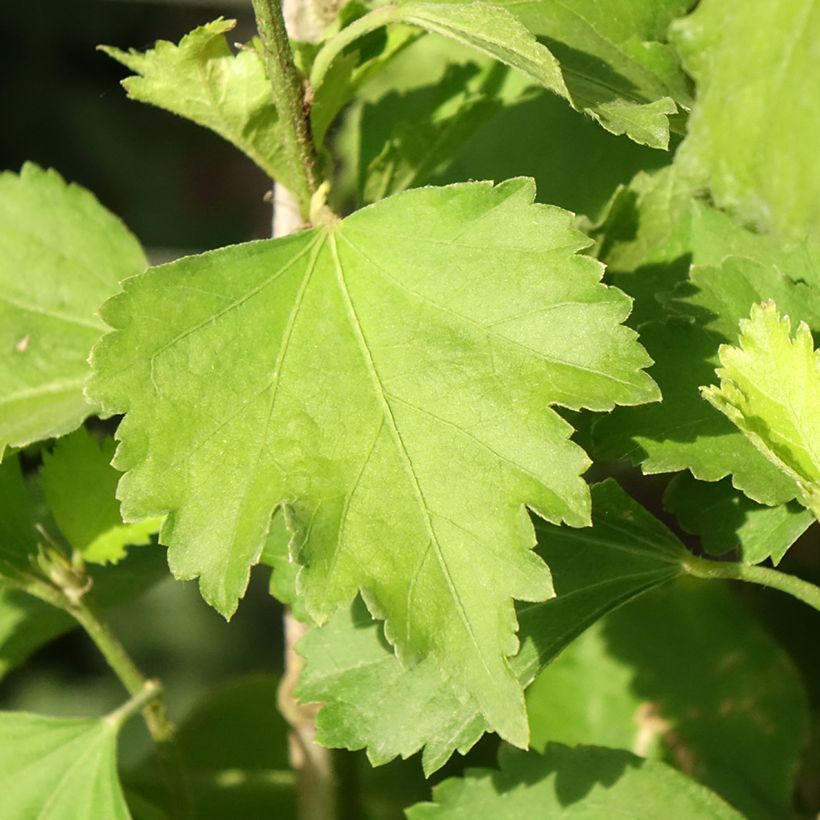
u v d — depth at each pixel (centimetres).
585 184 51
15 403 50
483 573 44
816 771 54
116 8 126
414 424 45
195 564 45
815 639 55
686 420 46
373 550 45
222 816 54
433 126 50
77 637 92
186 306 46
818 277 47
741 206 47
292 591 48
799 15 47
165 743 51
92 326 50
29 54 124
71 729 50
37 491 53
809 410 45
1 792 49
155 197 123
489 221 46
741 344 45
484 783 48
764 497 46
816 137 46
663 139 45
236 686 55
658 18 48
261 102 47
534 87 52
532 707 53
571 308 45
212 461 45
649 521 47
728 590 54
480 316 45
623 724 53
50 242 51
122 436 45
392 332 46
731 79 47
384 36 48
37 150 122
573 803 48
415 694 47
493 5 46
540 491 45
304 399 45
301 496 45
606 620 53
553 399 45
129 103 126
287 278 46
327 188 47
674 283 48
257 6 46
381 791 54
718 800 47
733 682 53
